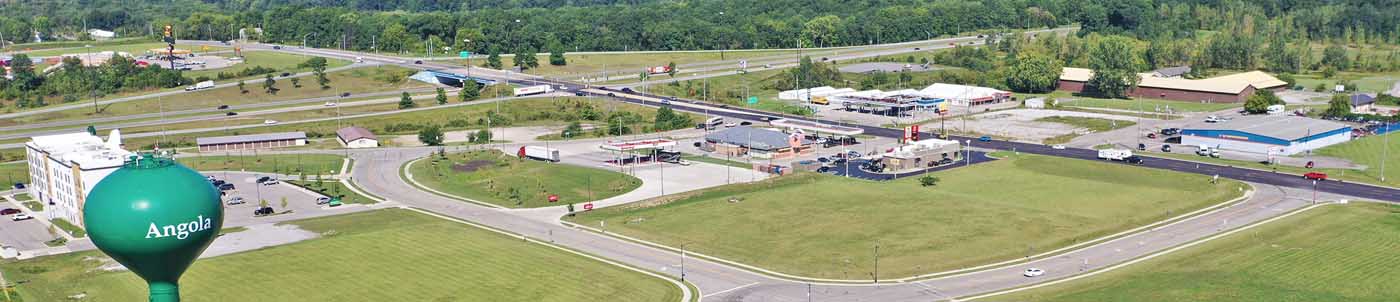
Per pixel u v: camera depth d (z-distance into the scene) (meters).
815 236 161.62
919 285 135.50
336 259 150.62
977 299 128.75
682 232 166.25
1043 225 165.88
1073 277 137.75
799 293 132.75
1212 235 158.50
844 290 133.88
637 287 135.38
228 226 175.12
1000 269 142.50
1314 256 144.88
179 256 77.19
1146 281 134.38
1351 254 145.62
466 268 145.12
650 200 192.38
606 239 163.12
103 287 137.50
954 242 156.25
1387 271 137.38
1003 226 165.50
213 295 133.50
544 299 130.12
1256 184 198.00
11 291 134.38
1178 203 180.88
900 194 191.25
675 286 136.00
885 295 131.38
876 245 155.38
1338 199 183.38
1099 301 126.19
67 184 176.25
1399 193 188.75
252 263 148.62
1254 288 130.25
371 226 173.38
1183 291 129.25
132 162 78.81
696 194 196.62
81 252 156.75
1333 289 129.88
